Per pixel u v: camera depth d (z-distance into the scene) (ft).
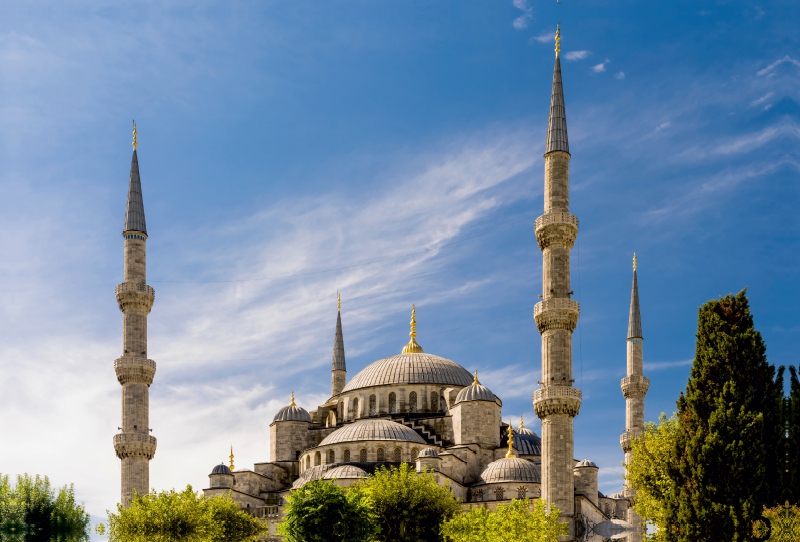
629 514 369.30
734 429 203.10
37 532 281.95
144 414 356.79
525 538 233.35
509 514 241.55
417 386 395.75
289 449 395.34
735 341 210.79
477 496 336.70
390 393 397.60
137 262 370.73
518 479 333.83
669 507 208.03
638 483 235.40
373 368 412.98
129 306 364.38
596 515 331.36
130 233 372.99
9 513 275.39
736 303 217.15
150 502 273.33
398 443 352.69
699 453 204.03
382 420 368.07
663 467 222.07
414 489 277.85
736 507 199.62
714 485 201.16
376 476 287.69
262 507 347.15
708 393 211.61
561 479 290.97
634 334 401.90
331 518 239.30
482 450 363.35
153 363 363.35
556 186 317.42
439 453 343.26
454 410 375.04
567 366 301.84
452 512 276.00
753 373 210.18
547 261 313.12
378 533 263.49
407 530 272.10
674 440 212.43
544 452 296.51
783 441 206.59
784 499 201.36
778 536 185.57
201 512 277.44
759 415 202.39
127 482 347.56
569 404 295.48
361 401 400.47
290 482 387.14
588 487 350.02
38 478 291.99
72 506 290.56
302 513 240.32
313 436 400.06
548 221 312.50
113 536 267.39
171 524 266.16
